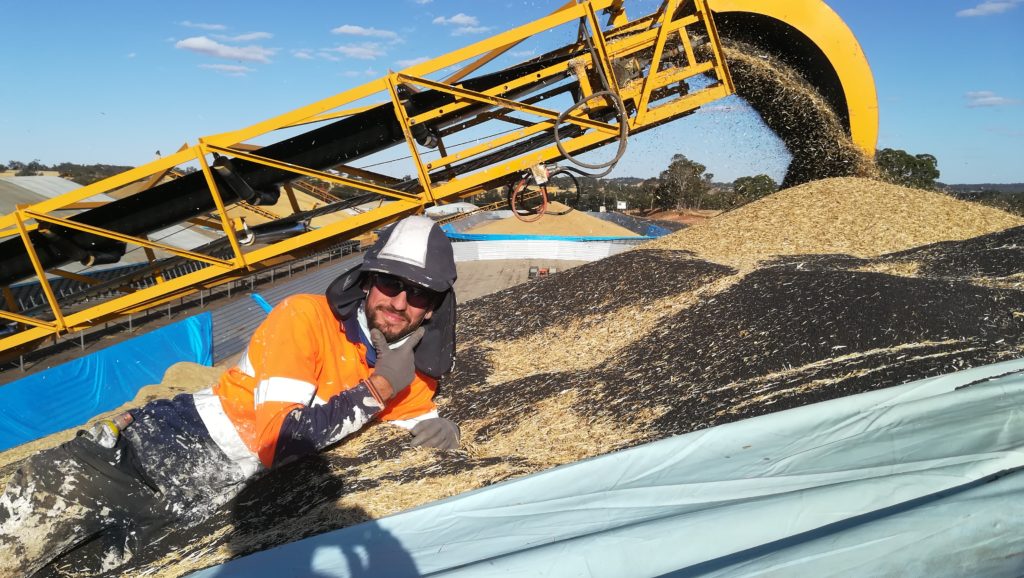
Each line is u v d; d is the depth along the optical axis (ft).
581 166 21.39
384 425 9.59
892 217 24.43
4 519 7.22
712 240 25.71
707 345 14.12
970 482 4.84
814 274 16.71
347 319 7.98
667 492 6.00
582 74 22.79
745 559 4.09
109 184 22.08
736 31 27.37
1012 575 3.73
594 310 20.63
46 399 33.50
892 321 12.71
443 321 8.32
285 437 7.28
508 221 148.36
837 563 3.88
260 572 6.04
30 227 22.70
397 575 5.43
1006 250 18.48
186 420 7.82
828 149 28.91
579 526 5.65
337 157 23.47
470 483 7.91
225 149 22.12
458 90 22.12
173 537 7.68
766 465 6.19
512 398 13.60
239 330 62.03
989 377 8.05
